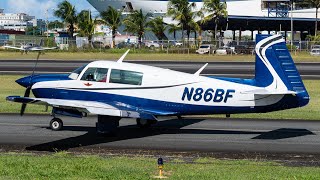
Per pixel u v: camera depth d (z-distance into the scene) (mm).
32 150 35125
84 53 169625
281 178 25609
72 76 42219
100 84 41469
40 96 42344
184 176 25828
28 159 30703
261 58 39750
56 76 43000
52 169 27125
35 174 25703
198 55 166625
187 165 29812
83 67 42281
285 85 39344
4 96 66625
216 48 182125
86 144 37531
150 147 36562
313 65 126938
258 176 26047
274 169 28828
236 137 40531
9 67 114750
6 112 53219
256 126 45750
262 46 39625
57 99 40844
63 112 40594
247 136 40969
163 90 40969
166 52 180000
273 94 38625
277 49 39344
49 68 112875
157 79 41062
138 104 41219
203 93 40469
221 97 40156
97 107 38219
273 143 38125
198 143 38062
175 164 30203
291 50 189750
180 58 150125
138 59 144625
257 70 40031
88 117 50406
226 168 29016
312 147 36750
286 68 39281
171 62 133000
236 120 49188
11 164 28484
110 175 25625
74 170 26906
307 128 44844
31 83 43094
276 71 39406
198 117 50938
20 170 26703
